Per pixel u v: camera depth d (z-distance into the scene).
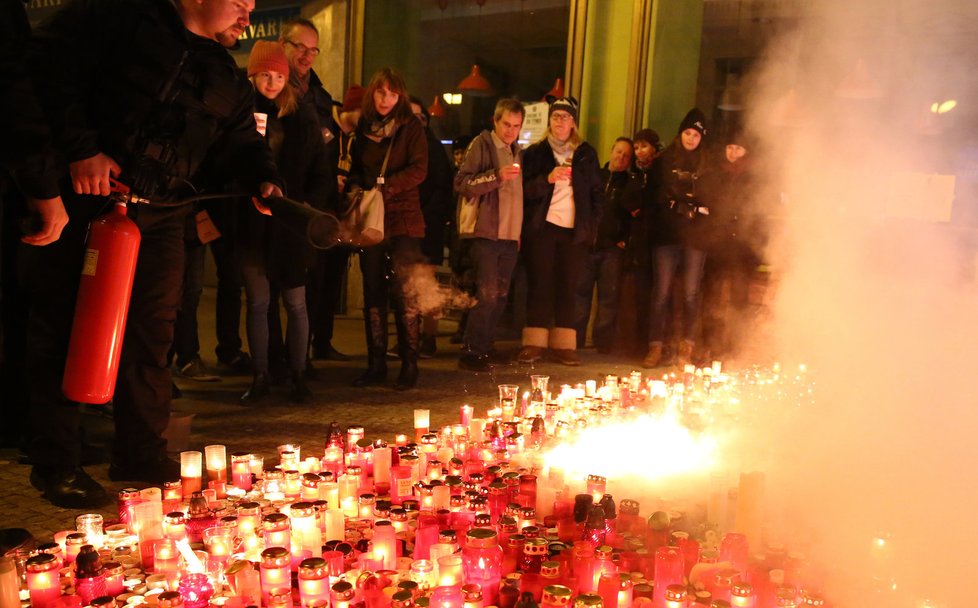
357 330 9.52
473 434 4.36
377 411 5.50
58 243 3.32
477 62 11.89
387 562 2.77
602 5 9.10
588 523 3.00
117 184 3.25
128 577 2.76
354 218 5.85
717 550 2.92
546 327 7.80
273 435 4.79
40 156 2.82
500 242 7.14
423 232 6.28
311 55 5.74
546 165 7.53
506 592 2.58
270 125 5.23
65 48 3.16
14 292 4.12
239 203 5.27
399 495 3.50
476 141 7.01
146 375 3.78
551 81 11.52
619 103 9.09
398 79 6.01
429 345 7.99
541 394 5.15
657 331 7.93
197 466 3.52
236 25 3.49
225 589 2.67
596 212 7.64
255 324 5.53
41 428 3.49
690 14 9.43
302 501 2.91
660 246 7.80
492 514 3.29
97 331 3.14
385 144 6.05
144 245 3.64
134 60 3.24
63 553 2.74
